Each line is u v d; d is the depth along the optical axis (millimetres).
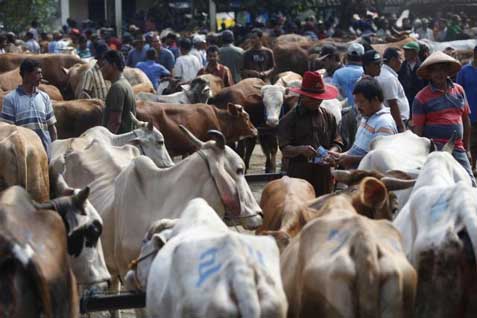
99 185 11656
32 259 7102
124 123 14383
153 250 8625
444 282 8070
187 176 10312
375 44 31891
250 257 6992
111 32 36031
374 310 7070
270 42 33750
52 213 7688
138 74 22359
